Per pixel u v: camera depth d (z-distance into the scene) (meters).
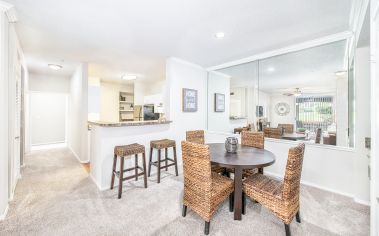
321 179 2.76
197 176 1.83
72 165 3.96
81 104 4.18
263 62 3.69
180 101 3.97
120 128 2.97
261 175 2.24
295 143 3.05
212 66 4.40
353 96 2.56
